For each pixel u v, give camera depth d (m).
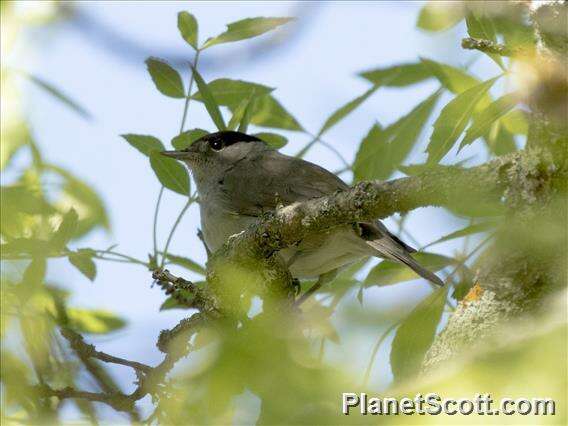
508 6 7.57
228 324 5.18
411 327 8.12
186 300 9.10
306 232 8.24
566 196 6.00
